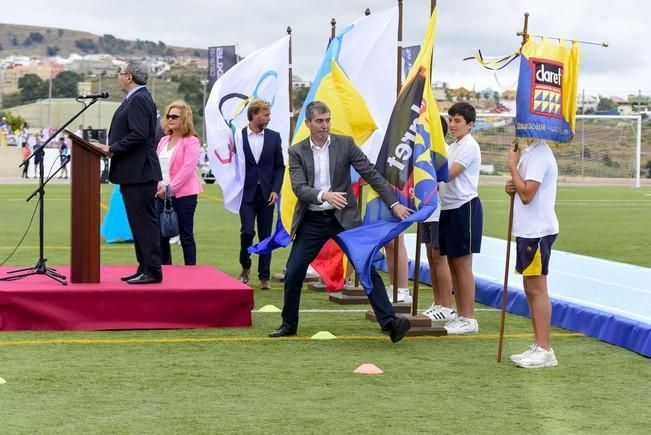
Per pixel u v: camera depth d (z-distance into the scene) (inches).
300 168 314.5
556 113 271.7
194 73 6993.1
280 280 473.4
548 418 228.1
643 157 2030.0
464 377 268.5
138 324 331.9
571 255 553.9
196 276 371.2
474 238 332.8
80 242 344.2
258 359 289.3
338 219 314.8
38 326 325.7
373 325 350.3
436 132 320.2
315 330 339.0
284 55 460.1
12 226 761.6
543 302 282.7
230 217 893.8
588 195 1373.0
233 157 436.8
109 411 229.3
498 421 224.8
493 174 1898.4
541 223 275.6
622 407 238.7
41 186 352.2
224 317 340.2
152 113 342.6
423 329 331.0
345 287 408.2
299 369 276.4
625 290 403.9
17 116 2881.4
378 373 271.7
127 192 343.9
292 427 217.8
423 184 314.8
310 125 313.6
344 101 358.3
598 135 2012.8
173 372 270.4
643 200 1239.5
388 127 324.5
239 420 223.0
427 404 239.0
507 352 303.9
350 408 234.4
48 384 254.5
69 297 326.6
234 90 449.1
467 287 336.5
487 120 1888.5
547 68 271.0
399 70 356.8
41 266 355.3
